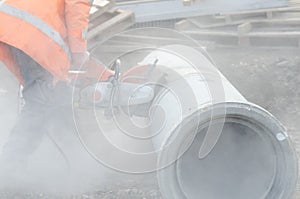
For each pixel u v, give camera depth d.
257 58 7.25
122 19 7.13
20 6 4.44
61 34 4.50
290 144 4.08
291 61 7.09
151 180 4.83
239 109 4.02
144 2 7.79
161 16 7.80
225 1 7.47
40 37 4.40
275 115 5.93
